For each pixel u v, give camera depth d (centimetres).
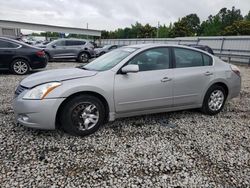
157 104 396
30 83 341
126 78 366
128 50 407
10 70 876
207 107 456
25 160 285
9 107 475
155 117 443
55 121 330
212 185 249
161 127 398
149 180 254
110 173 264
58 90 326
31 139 338
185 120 434
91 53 1560
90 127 355
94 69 390
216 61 465
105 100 356
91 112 353
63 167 273
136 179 255
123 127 392
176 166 282
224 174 269
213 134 377
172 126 404
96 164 281
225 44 2147
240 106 537
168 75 398
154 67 394
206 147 332
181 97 418
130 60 376
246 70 1309
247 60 1797
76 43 1520
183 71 416
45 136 348
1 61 852
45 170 266
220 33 6150
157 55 400
